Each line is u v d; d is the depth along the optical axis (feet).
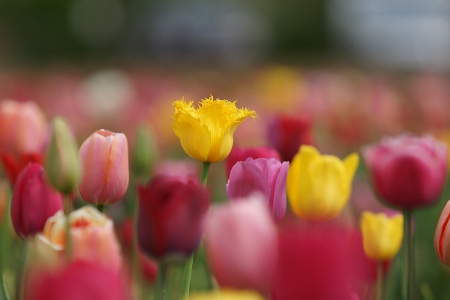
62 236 3.20
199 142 3.41
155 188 3.18
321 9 57.47
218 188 6.21
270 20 59.26
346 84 14.71
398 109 10.09
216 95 12.23
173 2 62.59
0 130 4.70
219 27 61.31
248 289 2.89
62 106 10.89
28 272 3.10
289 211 4.24
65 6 48.88
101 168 3.49
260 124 7.89
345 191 3.73
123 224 4.13
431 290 4.68
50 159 3.31
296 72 20.43
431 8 51.08
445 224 3.43
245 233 2.87
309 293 2.75
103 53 53.72
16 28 46.83
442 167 4.00
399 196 3.96
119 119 10.59
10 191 4.07
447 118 9.58
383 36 53.67
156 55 56.03
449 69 26.27
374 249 3.65
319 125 10.57
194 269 4.05
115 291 2.62
